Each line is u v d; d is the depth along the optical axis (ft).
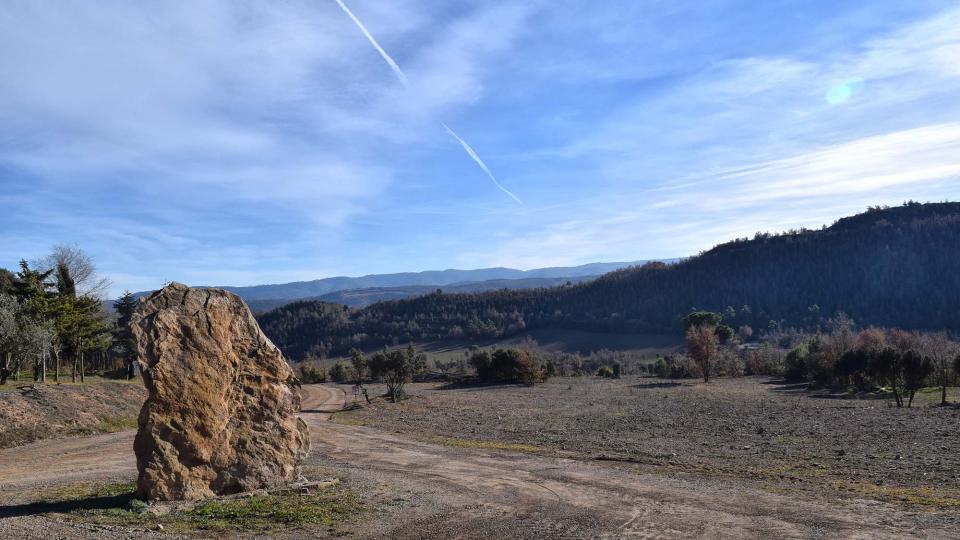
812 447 60.80
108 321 175.52
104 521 35.50
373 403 137.49
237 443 43.62
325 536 33.09
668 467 52.31
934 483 42.45
